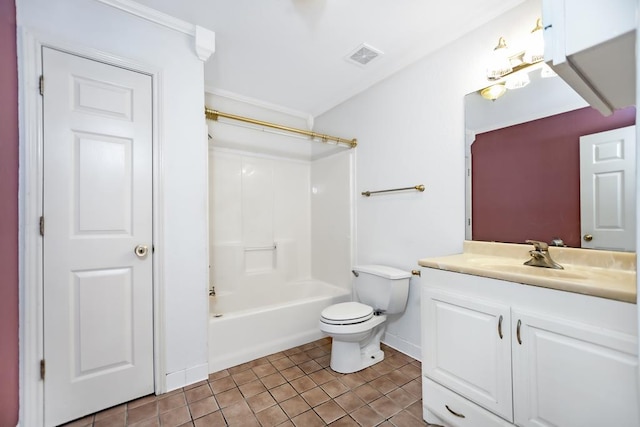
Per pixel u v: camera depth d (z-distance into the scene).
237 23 1.72
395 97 2.20
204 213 1.76
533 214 1.47
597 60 0.64
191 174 1.72
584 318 0.90
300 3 1.56
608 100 0.89
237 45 1.94
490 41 1.61
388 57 2.09
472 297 1.22
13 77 1.25
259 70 2.28
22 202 1.28
